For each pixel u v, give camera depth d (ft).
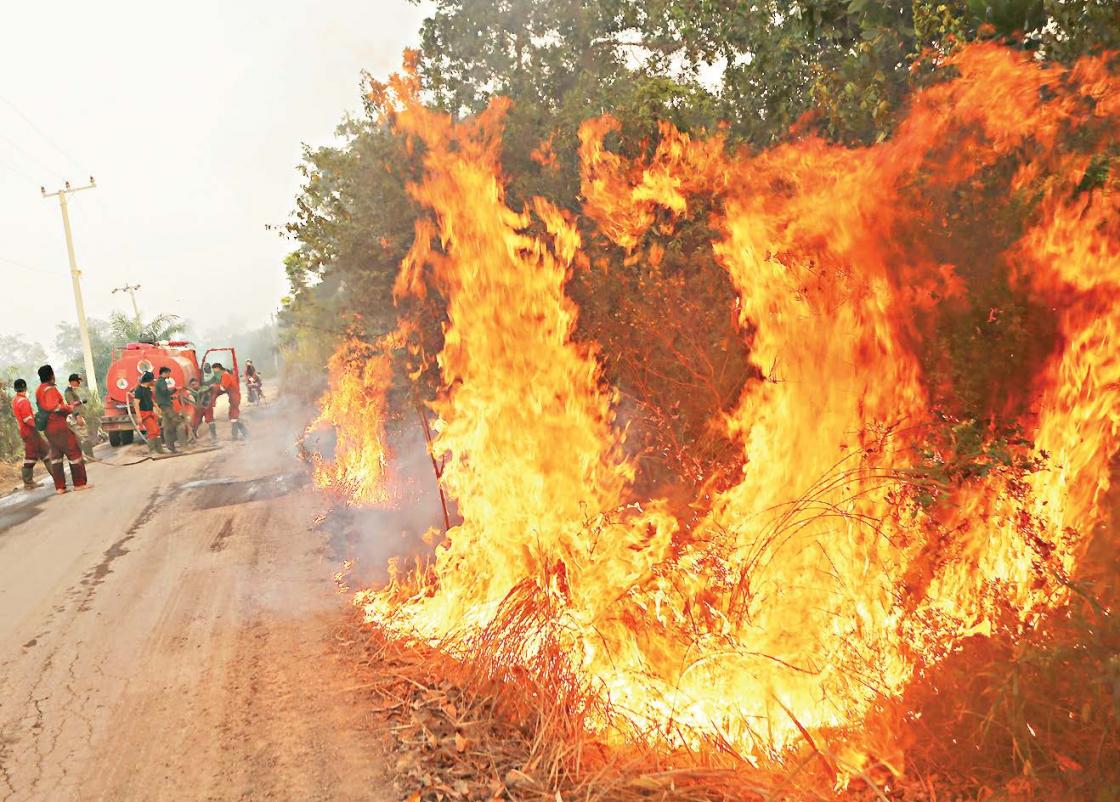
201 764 12.55
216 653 16.83
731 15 25.20
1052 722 9.98
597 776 10.88
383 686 14.32
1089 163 14.16
